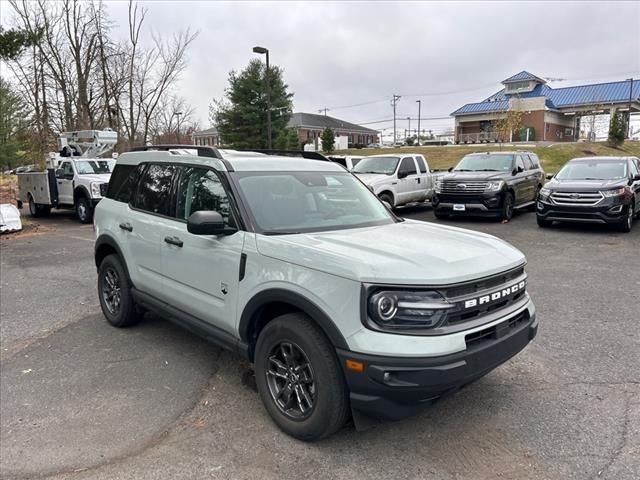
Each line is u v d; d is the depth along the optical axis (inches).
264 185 145.8
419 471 107.8
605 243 374.0
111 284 201.5
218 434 123.7
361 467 109.5
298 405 119.9
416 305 102.3
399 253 113.3
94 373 159.8
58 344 185.3
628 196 412.8
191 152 169.8
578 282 262.1
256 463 111.7
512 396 140.2
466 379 105.0
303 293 112.8
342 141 2501.2
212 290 140.9
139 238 175.5
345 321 105.3
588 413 130.6
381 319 102.8
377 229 141.9
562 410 132.3
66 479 107.3
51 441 121.8
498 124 2011.6
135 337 191.3
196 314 150.7
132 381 153.8
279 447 117.7
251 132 1669.5
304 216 143.6
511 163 527.5
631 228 442.0
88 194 552.1
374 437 121.2
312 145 2363.4
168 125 1660.9
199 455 115.2
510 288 119.7
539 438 119.5
